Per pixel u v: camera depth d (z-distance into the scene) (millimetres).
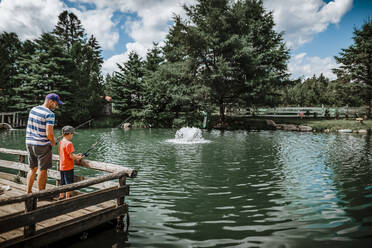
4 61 31844
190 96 25453
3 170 7633
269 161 9258
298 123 24703
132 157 10180
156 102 32062
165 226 4062
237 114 34094
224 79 23531
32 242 2986
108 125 30734
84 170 7824
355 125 22016
